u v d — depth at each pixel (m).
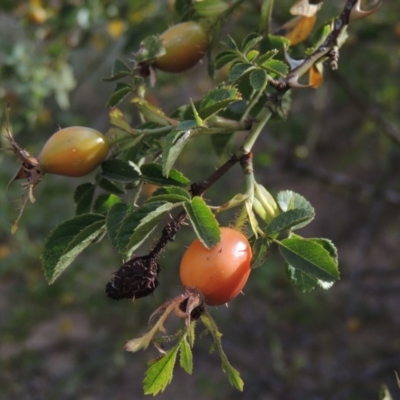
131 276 1.58
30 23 4.49
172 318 6.14
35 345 6.79
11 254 5.72
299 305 6.31
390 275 7.04
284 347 6.64
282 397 5.98
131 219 1.50
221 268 1.48
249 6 4.14
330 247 1.68
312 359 6.50
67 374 5.96
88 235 1.66
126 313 5.99
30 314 6.05
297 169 5.90
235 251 1.50
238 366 6.46
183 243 5.59
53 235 1.67
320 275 1.52
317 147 8.19
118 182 1.73
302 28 2.27
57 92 4.71
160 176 1.71
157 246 1.60
